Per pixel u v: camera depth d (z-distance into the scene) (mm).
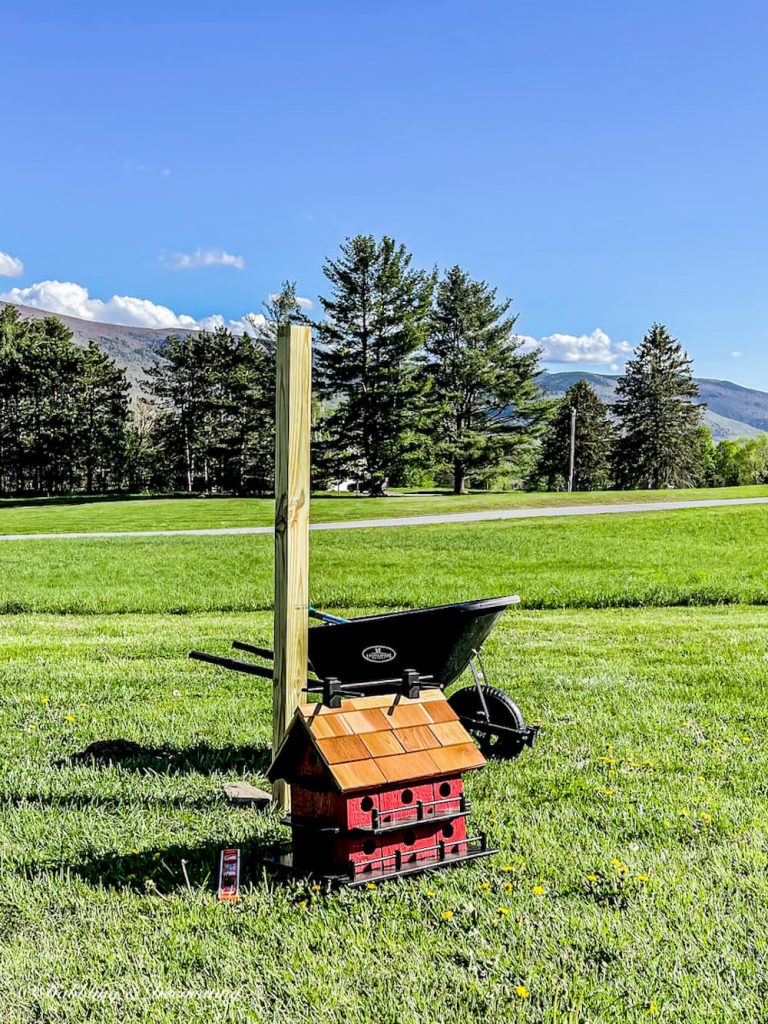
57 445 74562
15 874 3803
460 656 5129
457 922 3312
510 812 4520
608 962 3010
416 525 31797
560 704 6977
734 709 6805
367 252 54000
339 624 5086
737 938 3162
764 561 21812
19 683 7832
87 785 4977
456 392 57094
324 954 3086
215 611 15445
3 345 76938
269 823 4418
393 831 3615
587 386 85188
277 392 4617
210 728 6254
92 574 20203
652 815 4473
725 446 98500
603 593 16422
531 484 85250
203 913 3416
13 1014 2744
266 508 43688
